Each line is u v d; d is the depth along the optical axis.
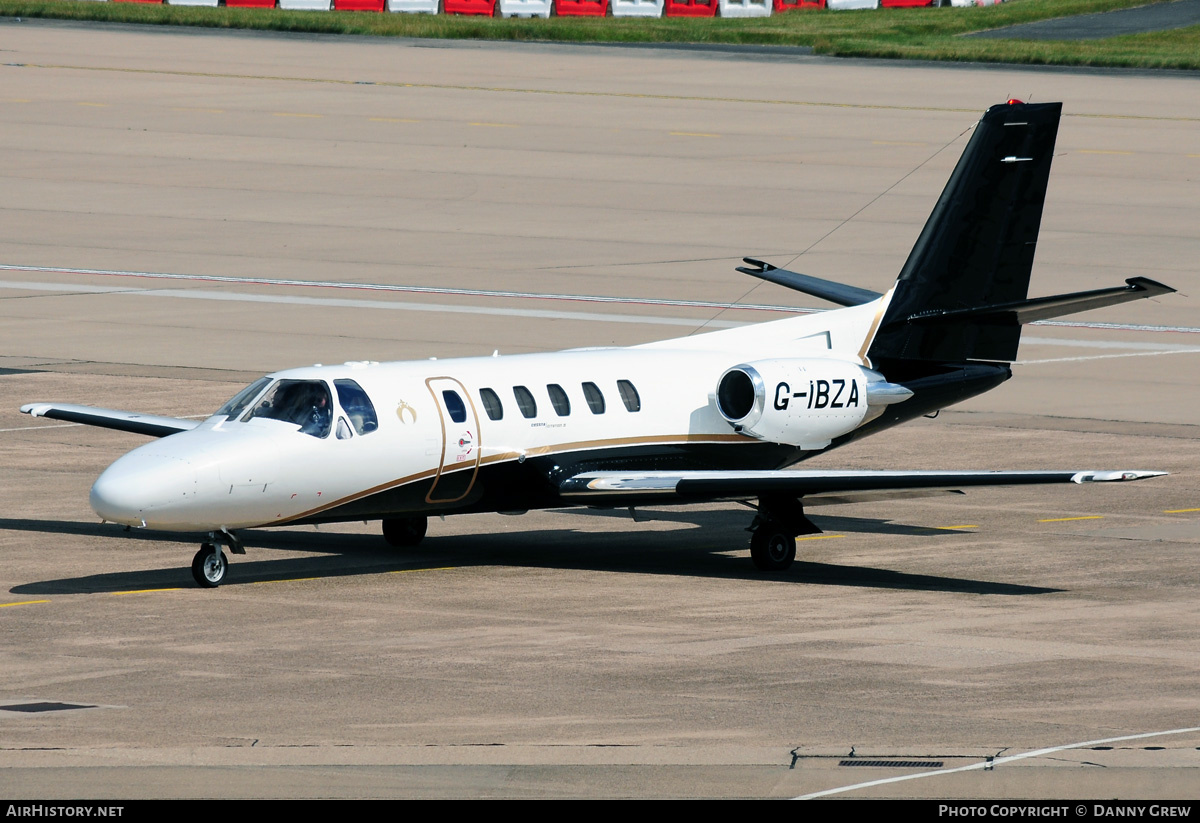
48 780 48.88
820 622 71.81
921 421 126.50
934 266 97.19
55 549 85.12
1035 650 66.81
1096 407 131.75
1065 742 53.59
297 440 77.00
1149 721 56.25
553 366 86.81
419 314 162.88
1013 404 133.00
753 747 52.78
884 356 96.38
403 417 79.94
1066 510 100.50
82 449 112.00
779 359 90.94
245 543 88.38
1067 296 90.06
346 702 58.09
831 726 55.41
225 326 156.75
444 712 56.81
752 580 81.31
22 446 112.62
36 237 195.50
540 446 84.25
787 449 91.69
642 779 49.44
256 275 180.50
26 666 62.94
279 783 48.81
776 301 170.88
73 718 55.78
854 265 186.00
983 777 49.72
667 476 83.81
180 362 141.38
